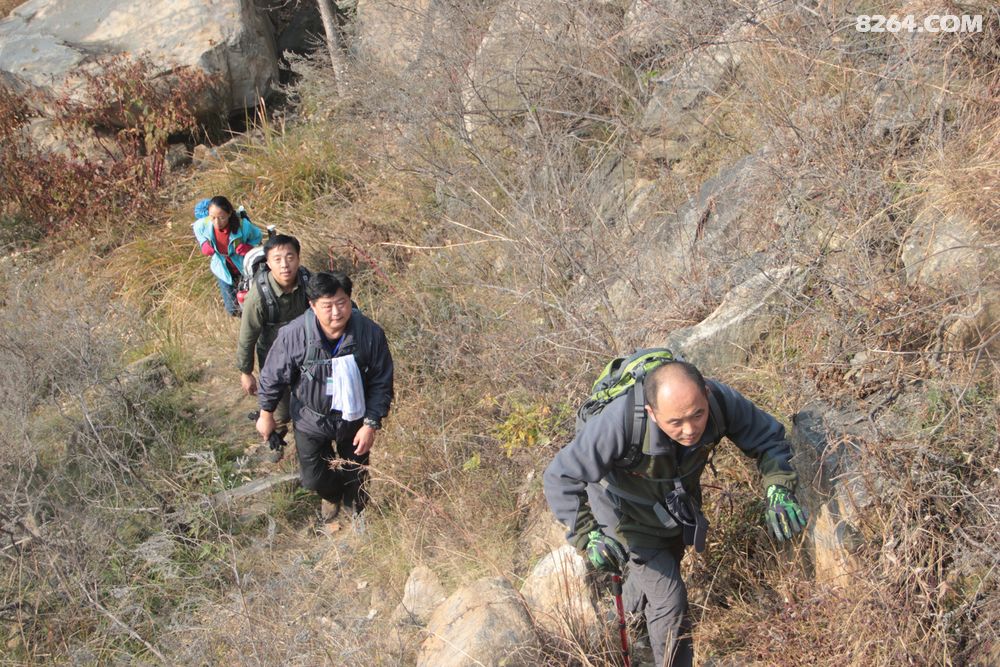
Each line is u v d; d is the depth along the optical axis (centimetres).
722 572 368
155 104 995
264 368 450
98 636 431
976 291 340
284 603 396
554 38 670
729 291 438
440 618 372
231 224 616
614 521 323
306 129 930
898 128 437
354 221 762
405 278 681
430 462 505
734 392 301
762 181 465
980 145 398
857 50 485
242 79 1059
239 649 362
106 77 988
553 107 650
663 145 598
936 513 315
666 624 324
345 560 459
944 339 351
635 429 289
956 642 299
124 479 526
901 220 405
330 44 951
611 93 653
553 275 516
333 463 469
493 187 663
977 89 427
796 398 379
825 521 333
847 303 380
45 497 508
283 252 492
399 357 589
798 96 488
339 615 398
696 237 479
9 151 948
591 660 346
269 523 473
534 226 535
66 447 549
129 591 421
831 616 316
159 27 1049
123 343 711
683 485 310
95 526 473
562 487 305
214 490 532
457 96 716
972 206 369
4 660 424
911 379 347
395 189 777
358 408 439
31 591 455
